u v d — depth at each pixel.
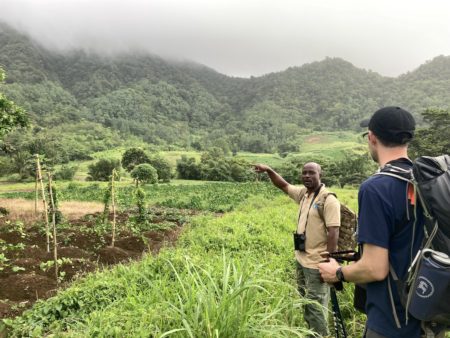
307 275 4.80
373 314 2.58
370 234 2.46
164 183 65.12
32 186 57.53
